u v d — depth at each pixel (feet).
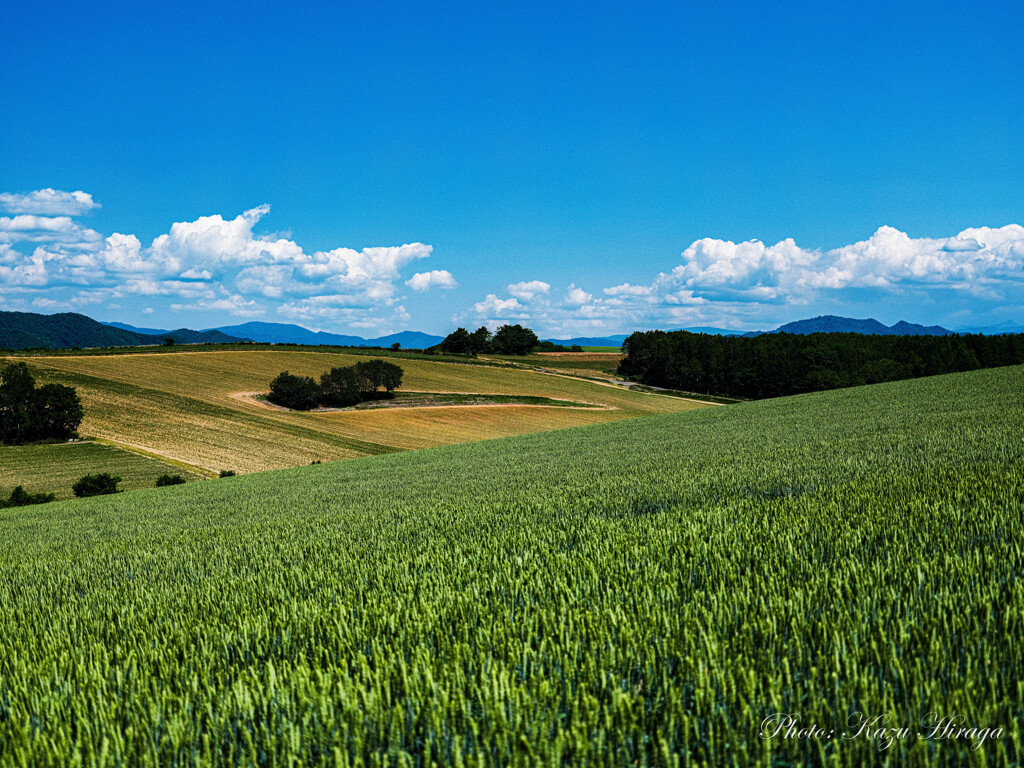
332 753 7.04
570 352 459.32
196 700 8.63
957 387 108.99
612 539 18.06
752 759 6.41
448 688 7.95
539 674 8.16
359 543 24.06
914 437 43.68
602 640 9.18
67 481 131.54
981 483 20.48
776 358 309.42
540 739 6.52
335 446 183.11
